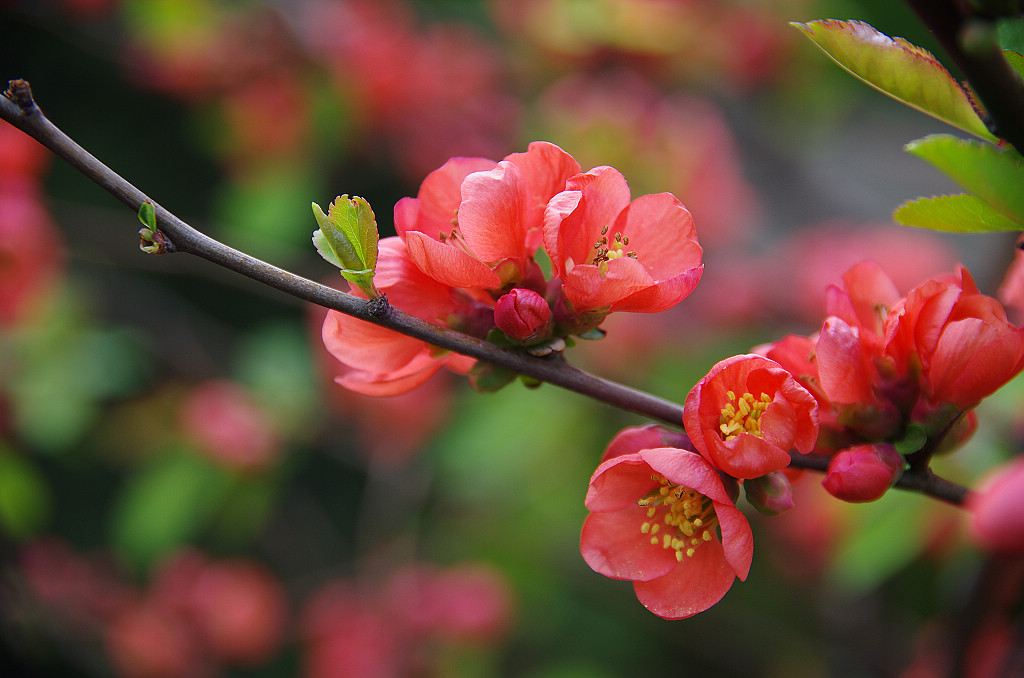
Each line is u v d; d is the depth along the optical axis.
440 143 1.42
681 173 1.31
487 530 1.29
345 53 1.38
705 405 0.64
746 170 1.76
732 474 0.63
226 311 1.89
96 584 1.35
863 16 1.41
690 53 1.38
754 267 1.41
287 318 1.89
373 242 0.63
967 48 0.59
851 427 0.65
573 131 1.29
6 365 1.22
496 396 1.20
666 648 1.41
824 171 1.80
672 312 1.28
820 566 1.14
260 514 1.32
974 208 0.63
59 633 1.27
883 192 1.77
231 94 1.41
